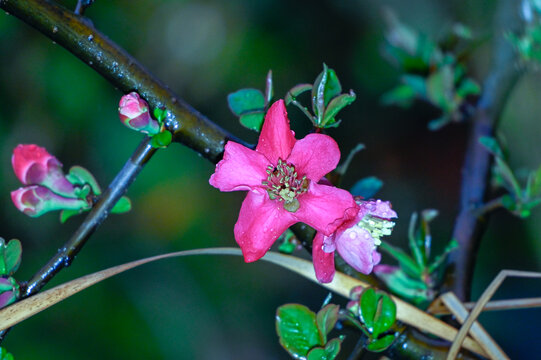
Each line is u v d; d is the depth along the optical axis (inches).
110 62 22.7
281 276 46.4
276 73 46.4
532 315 41.9
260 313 45.3
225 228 46.2
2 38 41.7
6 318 22.3
